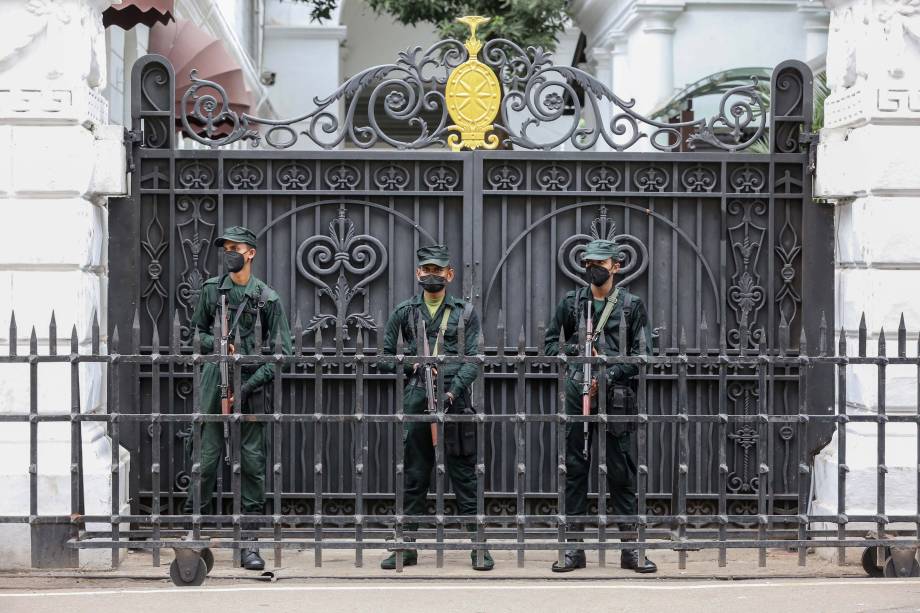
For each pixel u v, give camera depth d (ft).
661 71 55.31
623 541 23.91
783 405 28.09
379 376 28.02
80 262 25.21
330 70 72.43
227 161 27.84
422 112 89.97
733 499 28.12
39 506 24.82
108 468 25.17
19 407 25.05
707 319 28.25
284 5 72.23
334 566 25.40
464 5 60.85
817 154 27.50
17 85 25.07
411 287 28.09
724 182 27.99
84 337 25.34
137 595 21.81
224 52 41.32
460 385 24.39
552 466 28.09
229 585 22.90
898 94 25.84
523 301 28.12
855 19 26.45
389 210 28.02
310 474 28.04
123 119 40.11
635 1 55.26
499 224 28.12
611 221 28.19
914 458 25.94
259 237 27.99
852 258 26.81
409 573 24.25
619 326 23.98
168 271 27.78
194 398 22.68
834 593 21.91
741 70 48.78
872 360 22.97
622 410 24.26
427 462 25.26
